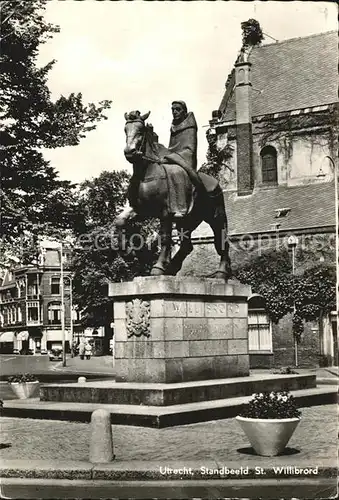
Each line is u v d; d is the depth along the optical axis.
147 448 12.23
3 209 29.08
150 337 17.36
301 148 43.22
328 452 11.73
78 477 10.69
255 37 49.28
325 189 41.88
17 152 29.84
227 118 46.53
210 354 18.34
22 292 95.25
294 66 47.03
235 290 19.11
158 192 17.89
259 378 18.78
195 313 18.05
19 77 29.30
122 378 17.77
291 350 39.00
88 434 13.98
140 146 17.52
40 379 32.62
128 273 51.31
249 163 44.84
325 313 38.72
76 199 31.33
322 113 42.72
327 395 19.22
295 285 39.00
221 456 11.48
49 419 16.11
